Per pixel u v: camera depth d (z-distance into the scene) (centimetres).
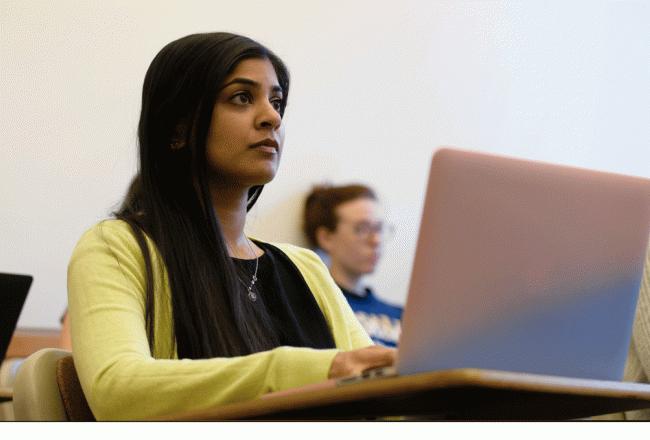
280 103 139
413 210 440
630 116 500
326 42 438
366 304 396
